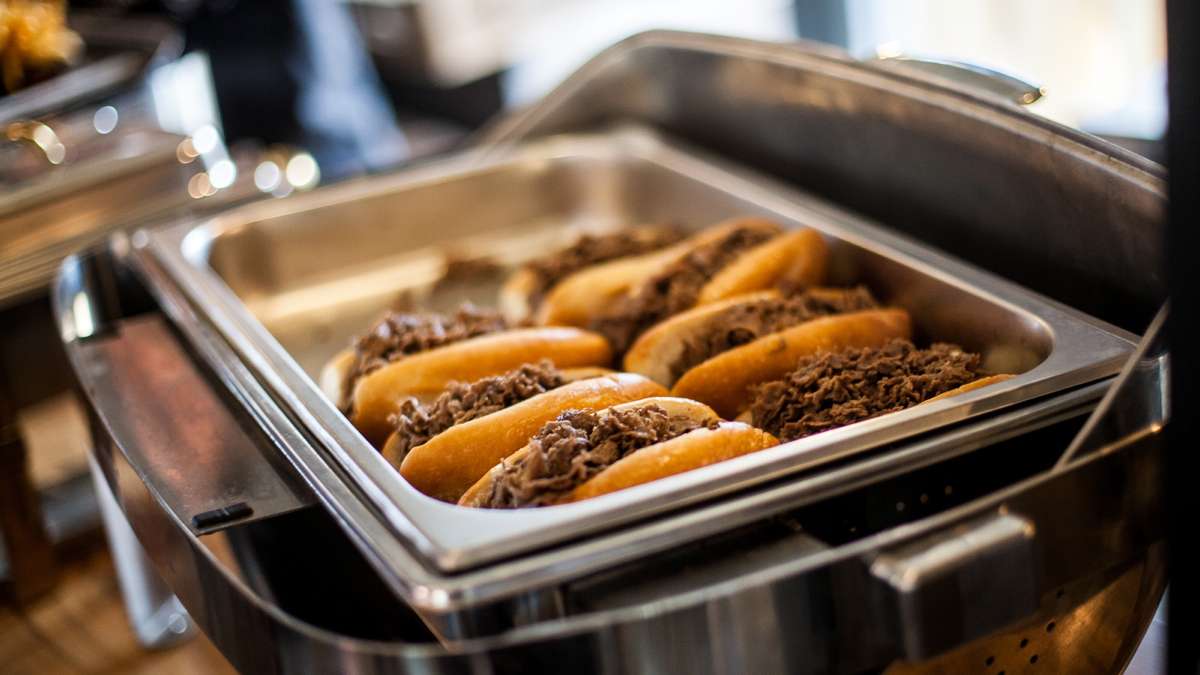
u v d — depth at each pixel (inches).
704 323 43.0
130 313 48.4
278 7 80.7
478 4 88.7
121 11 73.1
